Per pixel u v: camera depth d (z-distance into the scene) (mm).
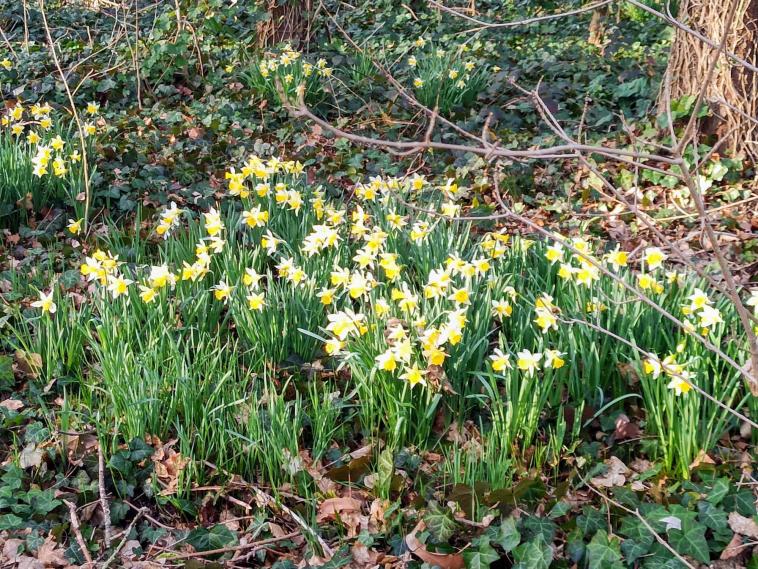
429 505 2619
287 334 3074
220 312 3299
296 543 2652
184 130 4695
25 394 3029
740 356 2812
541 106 2623
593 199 4137
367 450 2826
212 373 2910
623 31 7219
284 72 5145
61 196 3912
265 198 3666
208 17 6176
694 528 2527
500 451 2797
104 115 4910
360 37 7281
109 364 2896
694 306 2871
